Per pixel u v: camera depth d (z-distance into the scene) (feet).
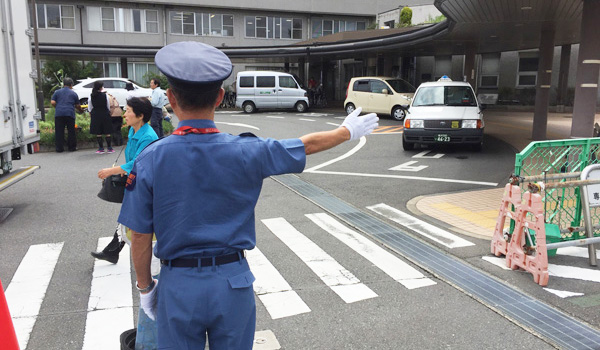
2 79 20.92
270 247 18.43
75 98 41.29
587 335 11.79
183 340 6.22
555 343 11.43
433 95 42.50
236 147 6.30
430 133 39.96
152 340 7.64
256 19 119.03
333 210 23.71
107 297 14.12
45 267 16.47
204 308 6.13
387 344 11.53
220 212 6.21
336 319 12.78
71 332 12.11
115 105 42.88
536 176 16.37
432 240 19.13
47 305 13.60
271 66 120.37
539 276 14.75
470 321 12.60
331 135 6.89
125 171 13.16
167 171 6.06
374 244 18.79
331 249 18.21
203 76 5.98
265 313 13.14
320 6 120.57
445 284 14.99
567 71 83.20
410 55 88.84
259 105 82.53
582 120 32.01
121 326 12.41
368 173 33.09
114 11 109.70
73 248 18.38
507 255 16.28
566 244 15.46
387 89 69.10
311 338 11.82
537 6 37.73
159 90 38.04
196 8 114.52
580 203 17.63
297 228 20.86
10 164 22.24
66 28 107.65
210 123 6.35
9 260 17.15
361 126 7.06
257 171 6.40
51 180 30.32
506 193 16.62
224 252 6.26
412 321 12.64
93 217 22.47
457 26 49.39
